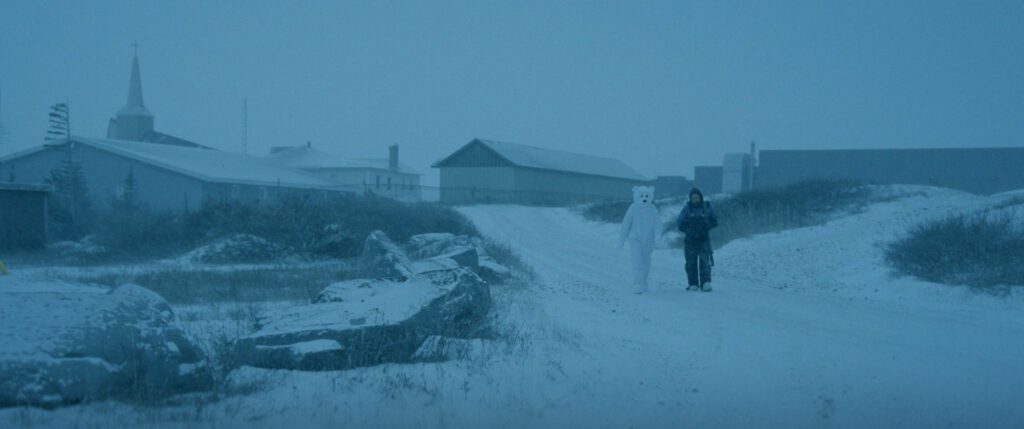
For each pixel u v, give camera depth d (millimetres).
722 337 11609
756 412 7582
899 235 23891
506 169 65750
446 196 65812
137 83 72500
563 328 11875
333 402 7621
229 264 24422
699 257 17828
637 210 17656
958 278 17578
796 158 60062
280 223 28062
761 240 28250
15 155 43156
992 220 21109
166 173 44062
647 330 12234
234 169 50031
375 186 63125
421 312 9648
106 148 44312
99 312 7555
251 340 8961
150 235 28344
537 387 8375
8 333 7078
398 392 7953
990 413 7551
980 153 56250
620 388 8438
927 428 7086
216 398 7520
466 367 9047
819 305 15727
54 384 6855
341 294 11297
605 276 21375
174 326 8102
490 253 23938
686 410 7652
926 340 11617
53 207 33562
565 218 49000
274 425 6910
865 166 58531
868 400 7992
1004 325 13328
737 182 61312
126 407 7031
